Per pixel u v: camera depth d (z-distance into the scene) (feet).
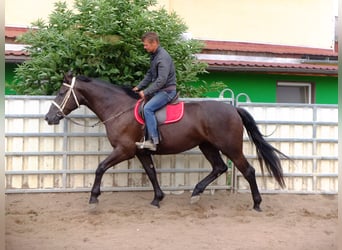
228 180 24.57
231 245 15.99
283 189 23.57
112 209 20.79
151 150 20.35
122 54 24.04
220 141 20.38
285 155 22.63
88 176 23.63
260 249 15.60
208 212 20.75
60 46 23.36
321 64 37.22
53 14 24.59
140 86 20.88
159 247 15.60
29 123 23.09
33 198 22.45
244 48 37.37
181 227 18.30
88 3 23.86
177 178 24.12
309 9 41.06
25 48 24.72
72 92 20.43
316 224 19.19
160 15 24.77
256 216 20.33
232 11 39.06
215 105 20.71
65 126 23.24
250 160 24.70
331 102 37.76
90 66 23.68
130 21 23.34
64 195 23.08
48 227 18.01
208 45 37.14
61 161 23.38
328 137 25.27
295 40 40.73
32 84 24.89
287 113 24.82
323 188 25.29
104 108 20.51
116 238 16.61
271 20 40.06
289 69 34.83
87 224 18.47
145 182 24.04
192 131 20.38
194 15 38.09
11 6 33.53
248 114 21.17
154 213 20.39
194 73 25.38
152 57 20.42
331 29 41.47
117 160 20.13
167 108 20.35
